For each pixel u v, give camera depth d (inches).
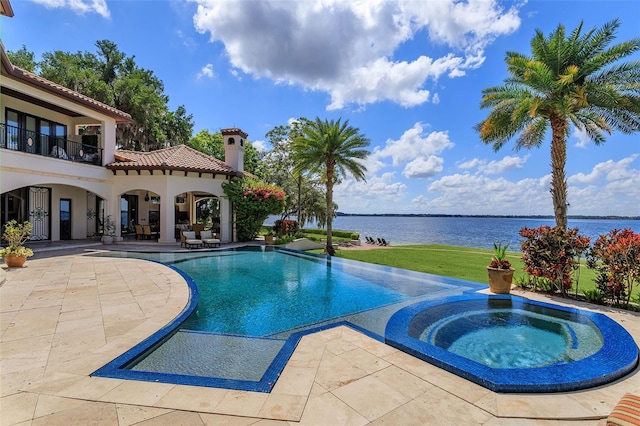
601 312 261.1
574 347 211.0
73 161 570.9
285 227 874.1
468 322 256.1
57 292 282.4
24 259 390.9
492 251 862.5
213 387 135.8
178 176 668.1
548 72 374.0
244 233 776.3
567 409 123.8
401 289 365.7
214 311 274.8
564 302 295.3
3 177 462.0
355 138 762.8
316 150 761.6
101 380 138.8
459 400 128.8
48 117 609.6
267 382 141.3
